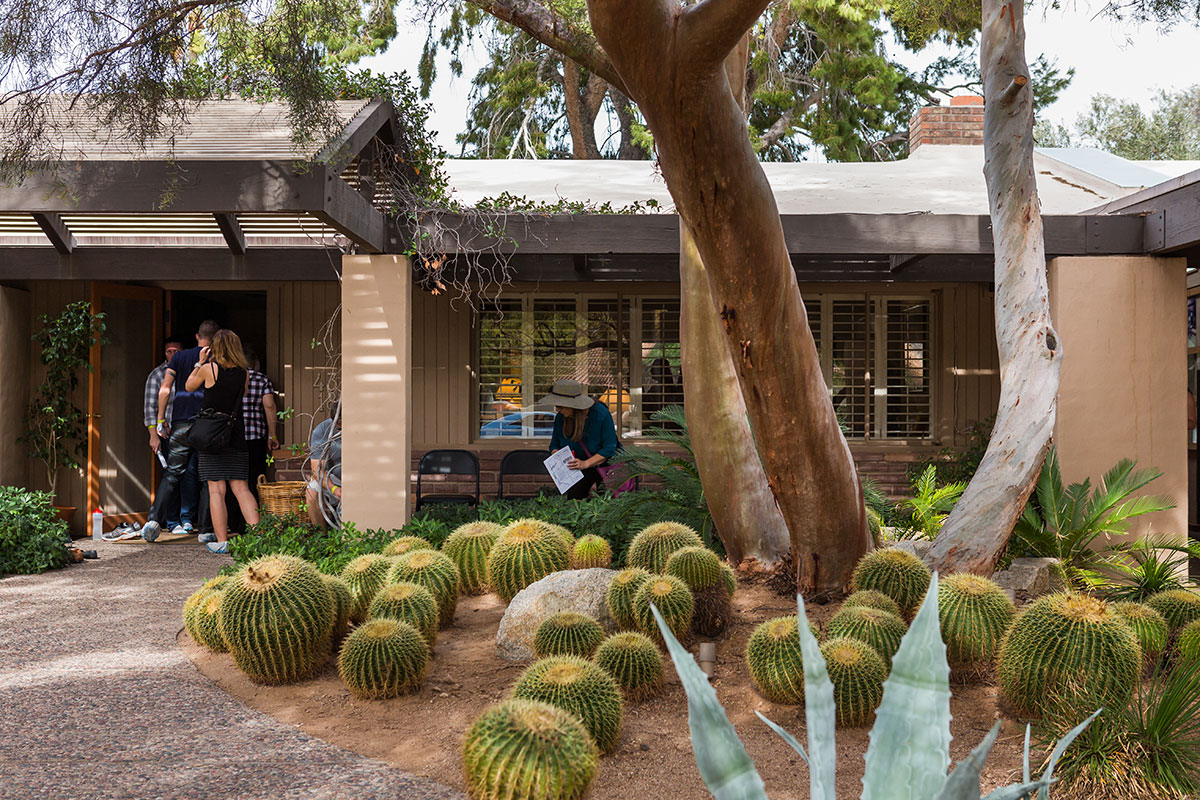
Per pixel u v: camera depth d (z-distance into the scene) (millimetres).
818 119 17062
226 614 4203
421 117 7516
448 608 5062
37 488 9695
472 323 10289
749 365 4324
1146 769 3094
